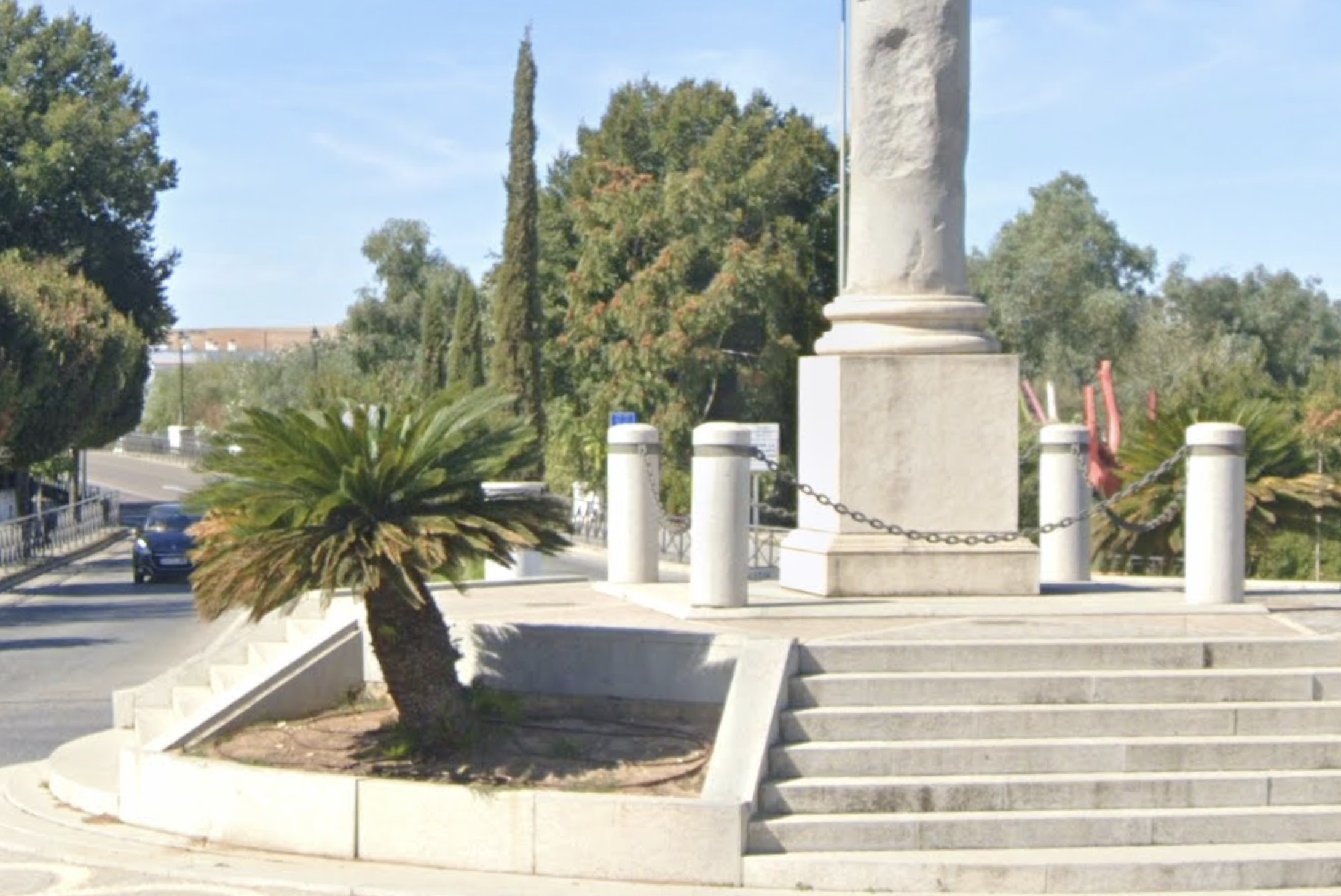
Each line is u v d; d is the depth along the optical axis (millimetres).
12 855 9969
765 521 46125
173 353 153875
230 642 14414
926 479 13164
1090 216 62812
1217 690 10602
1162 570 19797
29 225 54438
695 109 52531
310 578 10234
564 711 11391
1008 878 9039
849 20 13781
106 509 58219
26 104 55344
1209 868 9156
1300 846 9547
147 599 31672
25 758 13664
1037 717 10234
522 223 43000
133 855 9945
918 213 13461
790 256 46531
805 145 49531
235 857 9906
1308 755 10164
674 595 13766
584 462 47906
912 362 13156
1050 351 55844
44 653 21469
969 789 9664
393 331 76375
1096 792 9766
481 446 10797
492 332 53656
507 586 15867
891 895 8992
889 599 12992
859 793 9594
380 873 9438
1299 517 19406
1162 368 53562
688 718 10961
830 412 13273
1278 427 19641
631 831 9227
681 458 46062
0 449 40375
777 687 10164
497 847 9453
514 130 43000
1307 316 65250
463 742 10664
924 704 10398
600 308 47625
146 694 13922
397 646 10695
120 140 56812
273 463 10406
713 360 46156
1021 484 32969
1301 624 11914
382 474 10391
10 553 39812
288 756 10844
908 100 13430
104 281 56156
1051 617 12109
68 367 43719
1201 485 12836
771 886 9086
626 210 48062
